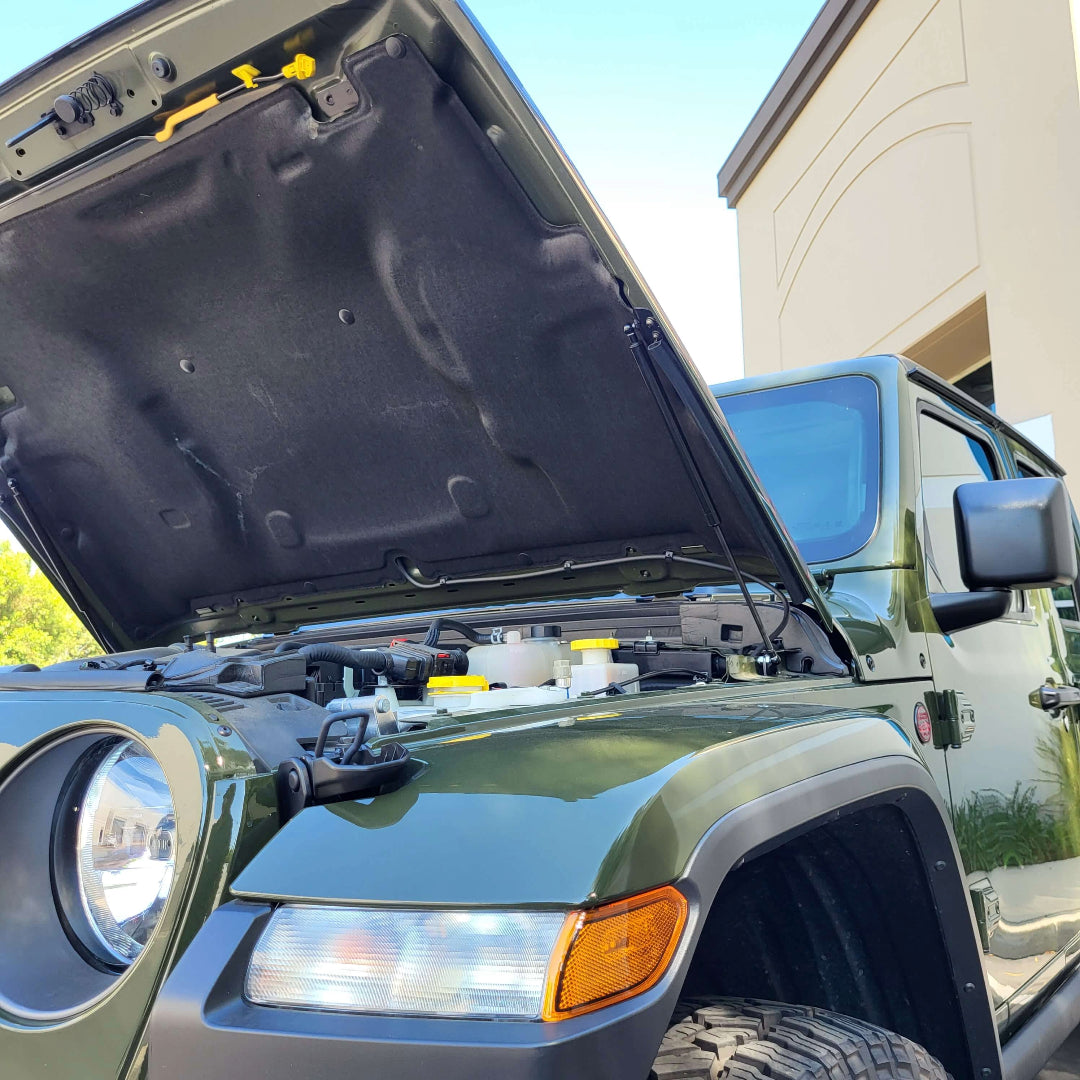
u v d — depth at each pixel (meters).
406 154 1.50
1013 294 10.23
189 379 2.04
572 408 1.80
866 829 1.41
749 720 1.27
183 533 2.36
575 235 1.50
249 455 2.19
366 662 1.62
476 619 2.39
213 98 1.48
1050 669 2.58
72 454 2.21
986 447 2.79
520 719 1.30
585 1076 0.82
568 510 2.04
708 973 1.54
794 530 2.16
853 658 1.70
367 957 0.87
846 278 13.41
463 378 1.85
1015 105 10.24
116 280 1.86
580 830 0.93
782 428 2.33
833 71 13.69
